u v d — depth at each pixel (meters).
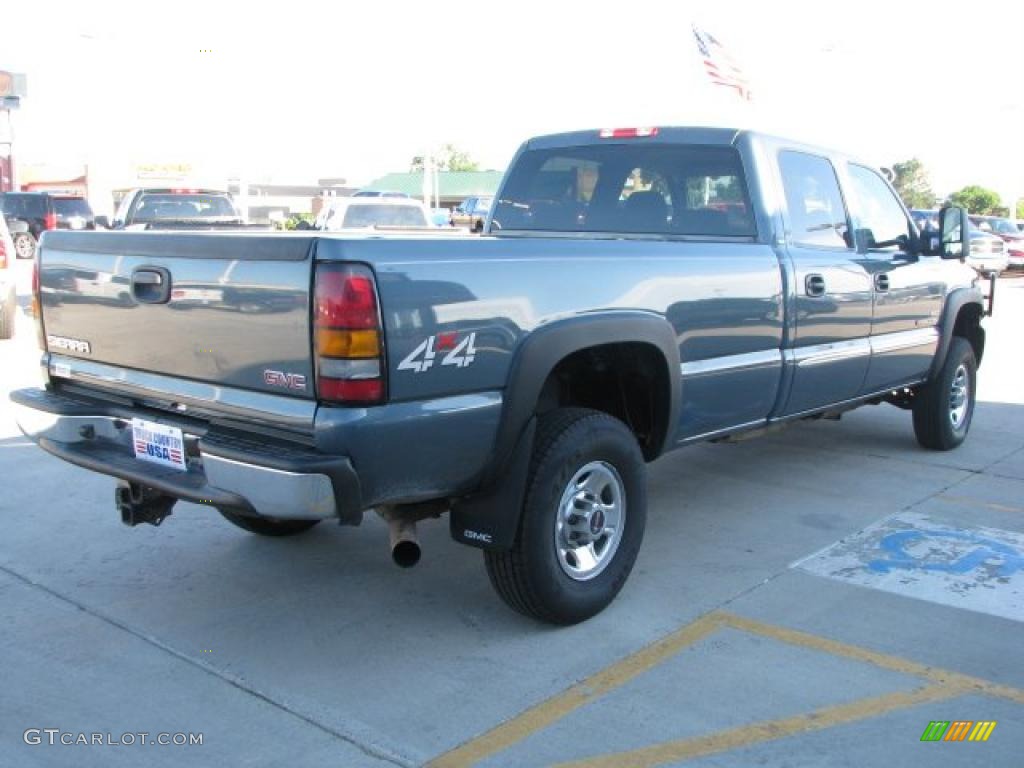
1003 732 3.43
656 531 5.47
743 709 3.56
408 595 4.57
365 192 35.12
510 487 3.84
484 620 4.30
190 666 3.88
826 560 5.04
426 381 3.45
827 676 3.81
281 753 3.28
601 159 5.79
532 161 6.11
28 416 4.30
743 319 4.84
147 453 3.90
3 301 11.71
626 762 3.23
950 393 7.12
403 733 3.40
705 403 4.73
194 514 5.70
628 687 3.71
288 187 58.59
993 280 7.65
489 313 3.62
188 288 3.65
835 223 5.81
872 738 3.38
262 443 3.46
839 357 5.63
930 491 6.27
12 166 40.38
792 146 5.59
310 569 4.89
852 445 7.48
